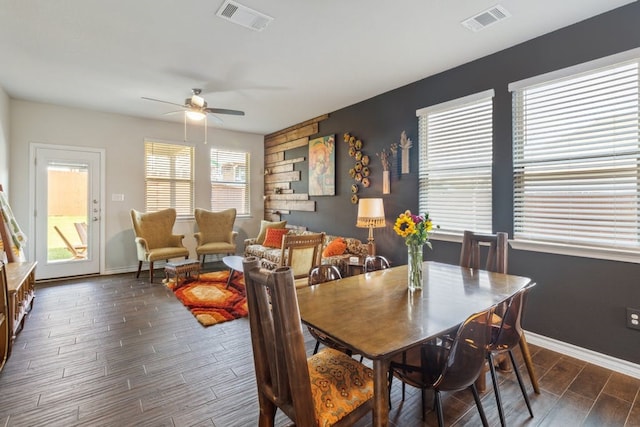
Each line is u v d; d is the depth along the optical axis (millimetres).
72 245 4953
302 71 3451
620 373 2309
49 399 1992
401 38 2748
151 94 4191
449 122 3432
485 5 2289
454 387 1418
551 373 2312
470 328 1347
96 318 3324
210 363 2449
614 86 2367
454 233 3373
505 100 2953
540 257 2742
